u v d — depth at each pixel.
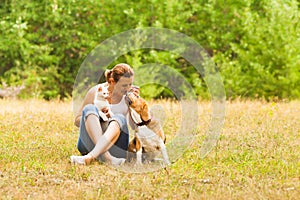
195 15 22.98
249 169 7.21
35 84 21.22
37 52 22.27
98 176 6.79
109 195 6.02
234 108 13.36
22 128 10.29
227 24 22.30
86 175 6.82
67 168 7.11
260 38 20.77
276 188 6.32
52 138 9.34
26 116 11.76
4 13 22.73
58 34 22.58
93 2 22.38
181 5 22.12
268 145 8.77
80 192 6.06
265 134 9.77
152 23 21.67
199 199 5.88
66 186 6.39
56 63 22.47
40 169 7.09
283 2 20.75
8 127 10.33
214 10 22.12
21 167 7.17
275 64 20.67
